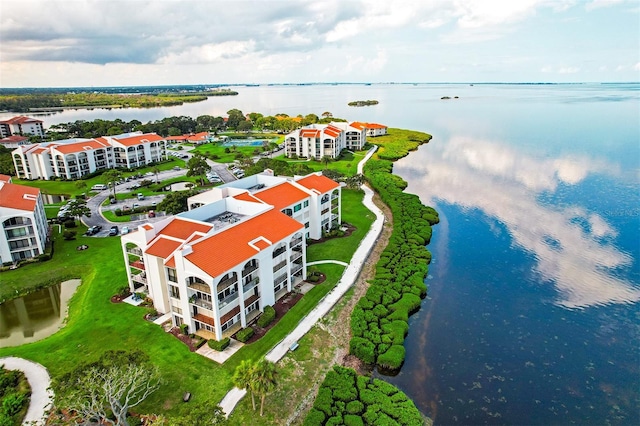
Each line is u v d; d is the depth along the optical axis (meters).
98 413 43.41
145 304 68.56
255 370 46.12
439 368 58.31
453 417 50.22
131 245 71.81
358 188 136.75
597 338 65.38
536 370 58.38
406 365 58.72
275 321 65.12
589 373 57.88
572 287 80.38
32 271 82.31
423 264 84.12
